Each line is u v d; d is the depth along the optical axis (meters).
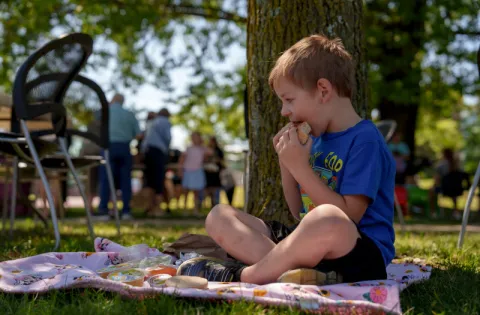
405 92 9.96
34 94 3.23
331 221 1.78
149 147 8.69
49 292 1.92
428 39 10.22
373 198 1.91
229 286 1.86
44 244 3.51
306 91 1.98
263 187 3.20
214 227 2.03
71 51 3.26
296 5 3.15
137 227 5.86
